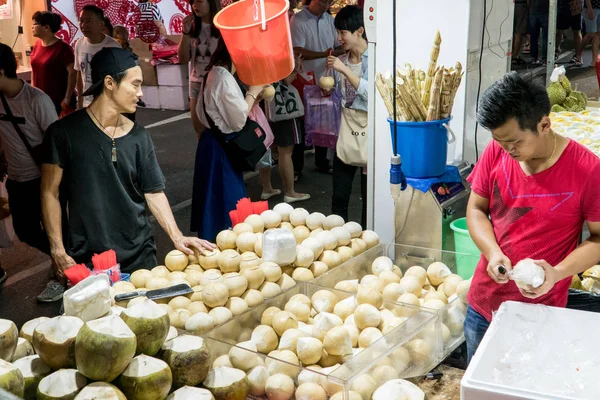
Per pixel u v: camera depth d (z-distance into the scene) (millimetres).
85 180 2893
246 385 1863
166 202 3051
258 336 2176
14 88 4172
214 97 4168
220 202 4359
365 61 4688
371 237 3072
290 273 2758
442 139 3164
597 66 5527
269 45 2479
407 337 2115
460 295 2475
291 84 6125
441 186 3215
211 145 4301
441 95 3084
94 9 6309
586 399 1482
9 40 7902
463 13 3426
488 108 1842
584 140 3576
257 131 4348
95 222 2938
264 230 2998
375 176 3738
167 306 2326
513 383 1714
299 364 2094
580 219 1993
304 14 6098
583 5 7859
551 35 4730
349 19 4555
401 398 1885
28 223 4473
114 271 2604
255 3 2619
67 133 2861
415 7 3486
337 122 5223
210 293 2385
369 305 2279
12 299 4793
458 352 2566
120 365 1547
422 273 2746
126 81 2824
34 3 7875
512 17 4301
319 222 3057
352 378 1870
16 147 4270
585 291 2793
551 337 1813
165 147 8781
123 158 2924
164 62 11117
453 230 3223
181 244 2812
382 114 3617
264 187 6652
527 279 1822
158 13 11219
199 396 1664
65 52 6652
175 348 1727
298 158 7117
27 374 1609
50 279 5059
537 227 2008
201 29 6316
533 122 1829
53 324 1619
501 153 2074
